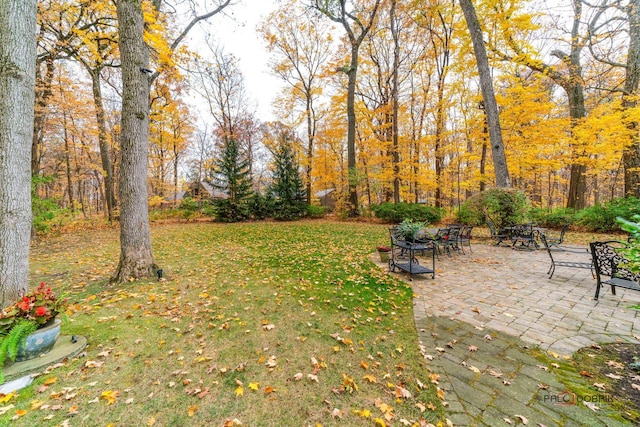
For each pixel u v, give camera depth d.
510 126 10.69
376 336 2.89
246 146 24.70
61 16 8.30
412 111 15.88
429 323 3.20
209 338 2.83
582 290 4.18
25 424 1.74
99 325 3.10
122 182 4.70
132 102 4.64
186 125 19.34
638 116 7.88
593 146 9.37
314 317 3.33
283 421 1.79
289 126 20.70
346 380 2.18
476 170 13.40
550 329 2.99
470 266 5.77
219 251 7.30
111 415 1.83
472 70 11.59
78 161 16.16
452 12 12.55
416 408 1.90
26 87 2.94
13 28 2.83
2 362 2.07
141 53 4.71
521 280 4.77
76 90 11.65
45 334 2.41
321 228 12.30
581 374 2.21
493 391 2.06
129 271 4.68
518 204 8.49
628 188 9.09
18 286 2.88
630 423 1.71
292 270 5.39
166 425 1.75
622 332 2.87
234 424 1.75
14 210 2.87
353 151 15.12
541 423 1.74
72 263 6.02
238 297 3.95
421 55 14.73
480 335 2.91
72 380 2.17
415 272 4.75
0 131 2.80
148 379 2.20
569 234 8.91
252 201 16.48
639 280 3.39
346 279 4.83
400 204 13.69
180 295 4.02
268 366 2.37
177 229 12.51
